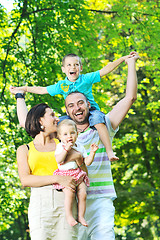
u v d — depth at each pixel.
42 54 11.77
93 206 4.36
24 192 11.75
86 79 4.73
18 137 11.68
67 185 3.65
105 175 4.44
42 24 11.52
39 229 3.62
